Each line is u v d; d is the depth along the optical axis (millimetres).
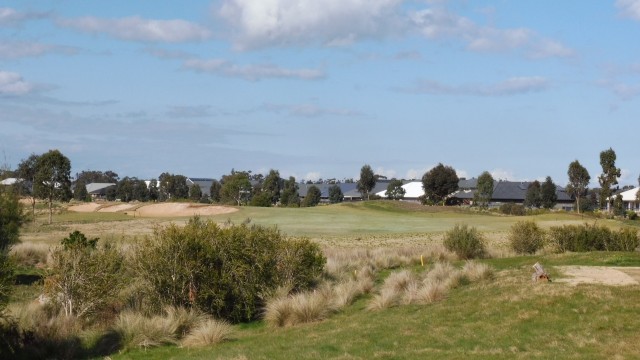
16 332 13211
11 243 23875
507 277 18297
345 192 176250
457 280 18688
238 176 115812
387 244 42531
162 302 17062
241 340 14523
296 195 126188
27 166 66000
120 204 93875
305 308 16500
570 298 13969
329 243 43562
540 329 12375
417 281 19453
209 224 19016
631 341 11047
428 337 12625
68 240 21516
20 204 24250
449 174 120562
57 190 66250
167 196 144125
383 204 94000
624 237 29500
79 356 13641
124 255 18203
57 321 14547
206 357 12539
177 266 17141
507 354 10930
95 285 16125
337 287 19250
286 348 12859
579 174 98500
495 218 73688
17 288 19812
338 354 11914
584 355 10492
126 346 13992
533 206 122250
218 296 17188
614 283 15359
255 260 18344
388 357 11359
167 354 13547
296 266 19438
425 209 92062
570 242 30188
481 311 14141
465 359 10820
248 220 21219
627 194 117812
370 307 16656
